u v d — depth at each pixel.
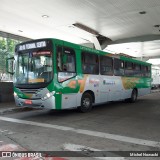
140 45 24.06
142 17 15.34
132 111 12.65
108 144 6.40
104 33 19.70
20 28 17.67
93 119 10.13
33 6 13.12
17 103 10.84
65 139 6.89
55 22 16.28
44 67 10.11
